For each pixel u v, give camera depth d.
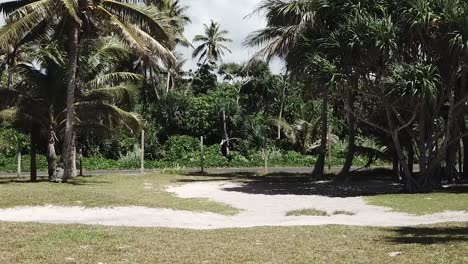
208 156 43.75
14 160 39.03
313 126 46.00
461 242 9.66
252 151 45.75
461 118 24.19
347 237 10.54
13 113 23.92
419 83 18.52
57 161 25.05
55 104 24.80
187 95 51.53
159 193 21.30
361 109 26.11
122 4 23.50
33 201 16.08
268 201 18.94
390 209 16.03
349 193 21.36
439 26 19.45
